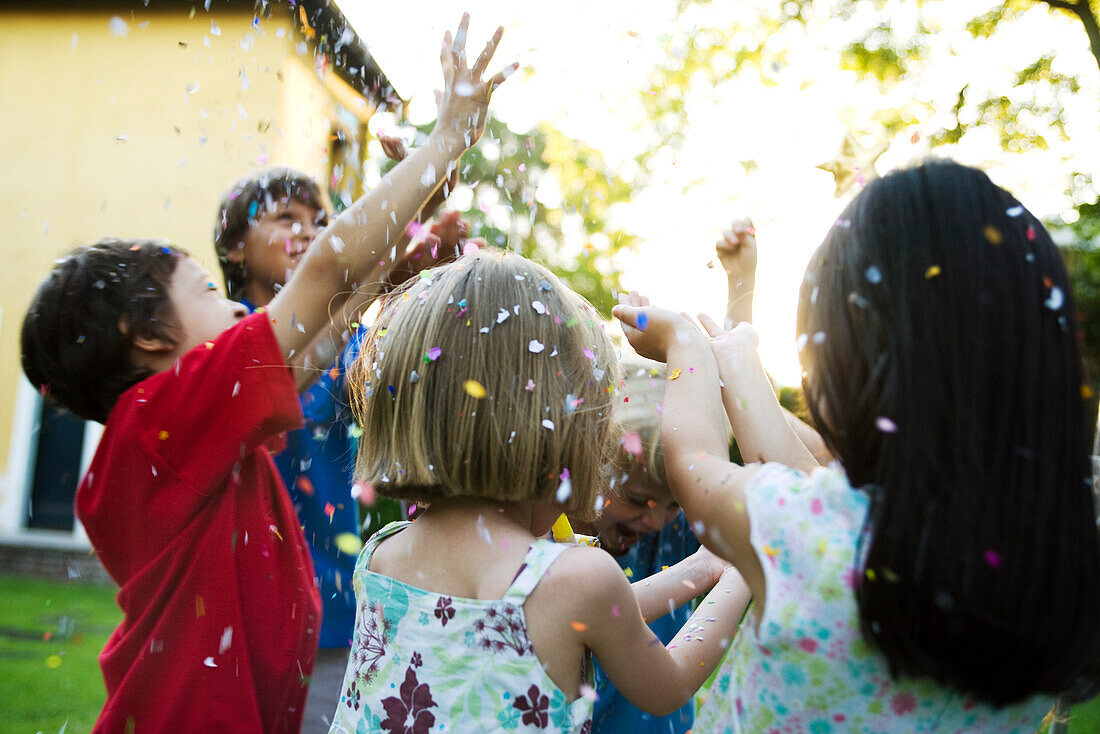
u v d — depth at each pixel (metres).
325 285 1.16
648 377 1.43
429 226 1.55
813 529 0.81
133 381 1.22
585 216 6.05
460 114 1.25
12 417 8.00
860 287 0.84
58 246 7.21
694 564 1.27
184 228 6.58
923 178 0.87
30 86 7.23
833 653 0.79
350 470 1.77
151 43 6.97
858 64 7.79
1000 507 0.76
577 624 0.94
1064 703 0.89
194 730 1.04
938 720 0.81
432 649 0.95
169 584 1.10
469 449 0.98
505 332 1.03
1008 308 0.80
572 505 1.05
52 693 3.62
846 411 0.83
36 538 7.81
